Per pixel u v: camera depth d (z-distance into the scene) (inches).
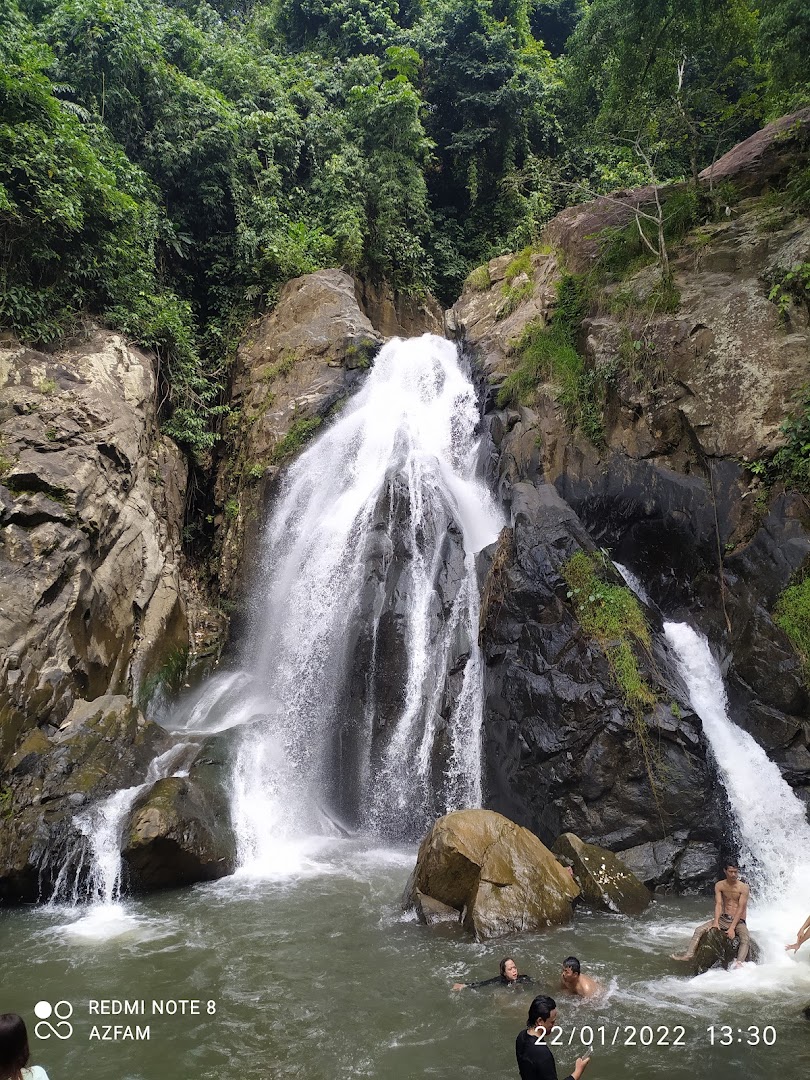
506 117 973.8
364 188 892.0
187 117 781.3
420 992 255.9
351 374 700.0
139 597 538.0
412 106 887.7
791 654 370.6
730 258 509.0
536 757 381.7
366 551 497.0
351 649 466.0
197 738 443.8
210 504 707.4
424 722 438.6
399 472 527.2
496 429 574.6
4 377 520.1
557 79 997.2
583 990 250.4
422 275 924.6
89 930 313.4
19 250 580.1
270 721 478.3
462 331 740.7
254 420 694.5
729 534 421.7
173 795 379.2
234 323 789.2
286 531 609.9
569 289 597.3
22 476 470.0
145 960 283.6
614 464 496.7
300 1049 224.2
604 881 326.6
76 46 732.7
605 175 888.9
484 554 474.0
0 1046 139.5
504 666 410.0
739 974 264.7
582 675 386.6
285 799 441.4
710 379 458.3
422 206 933.2
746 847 351.9
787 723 365.1
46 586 447.2
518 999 249.1
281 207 840.3
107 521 516.1
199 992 258.8
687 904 331.6
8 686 403.2
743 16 604.7
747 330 457.7
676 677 394.6
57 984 265.9
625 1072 207.2
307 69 977.5
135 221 651.5
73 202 581.6
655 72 650.8
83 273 612.1
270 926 313.0
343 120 902.4
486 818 337.1
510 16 1068.5
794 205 507.2
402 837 424.8
